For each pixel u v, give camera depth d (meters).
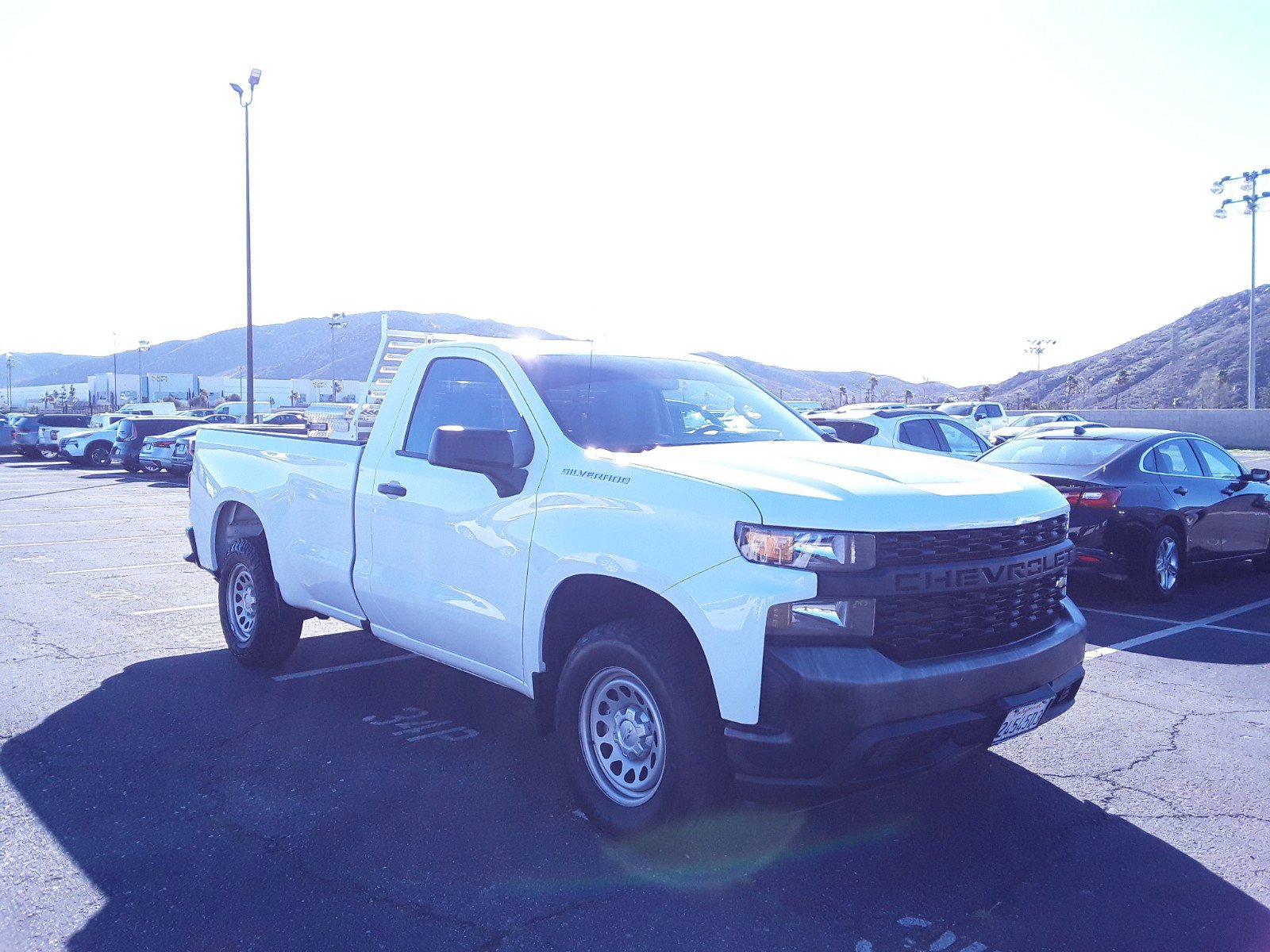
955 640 3.67
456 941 3.25
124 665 6.71
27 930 3.31
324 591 5.72
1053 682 3.99
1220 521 9.66
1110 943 3.25
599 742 4.09
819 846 3.96
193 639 7.51
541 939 3.26
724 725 3.59
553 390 4.66
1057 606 4.24
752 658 3.43
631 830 3.84
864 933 3.31
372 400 6.90
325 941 3.25
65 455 32.66
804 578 3.41
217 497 6.71
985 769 4.84
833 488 3.63
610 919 3.40
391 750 5.06
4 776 4.68
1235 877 3.72
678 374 5.20
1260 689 6.26
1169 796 4.50
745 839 4.01
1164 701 5.99
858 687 3.35
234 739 5.21
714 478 3.75
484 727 5.43
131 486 23.91
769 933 3.31
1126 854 3.91
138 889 3.59
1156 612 8.70
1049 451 9.64
